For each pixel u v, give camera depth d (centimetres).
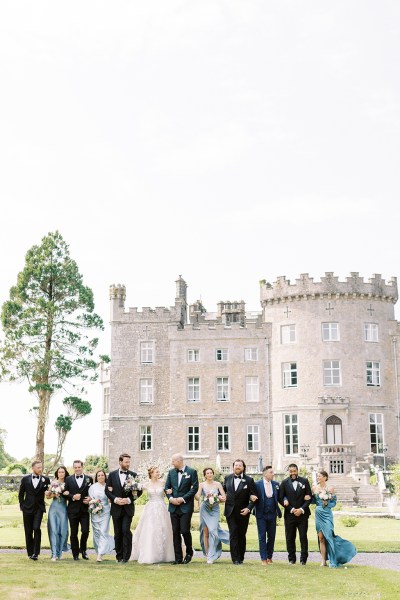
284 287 5522
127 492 1652
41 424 4900
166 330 5703
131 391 5625
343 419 5231
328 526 1619
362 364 5338
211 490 1666
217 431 5488
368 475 4666
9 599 1185
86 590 1266
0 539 2189
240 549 1647
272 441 5412
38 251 5369
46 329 5156
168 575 1423
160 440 5528
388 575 1497
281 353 5472
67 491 1670
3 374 5003
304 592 1288
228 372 5559
